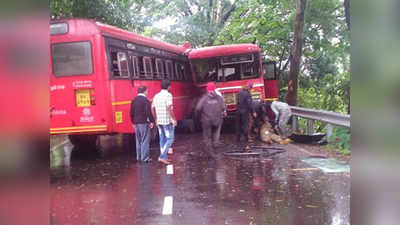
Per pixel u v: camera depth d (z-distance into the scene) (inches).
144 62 541.3
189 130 780.0
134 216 221.0
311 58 978.7
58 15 593.9
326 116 494.0
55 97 441.1
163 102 406.6
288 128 719.1
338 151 451.5
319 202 237.9
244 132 559.2
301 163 379.9
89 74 437.4
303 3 700.7
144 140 423.8
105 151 534.3
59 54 440.8
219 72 684.1
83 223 211.0
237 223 201.5
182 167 379.6
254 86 674.2
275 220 204.5
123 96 468.4
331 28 871.7
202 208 232.2
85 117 438.3
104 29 447.2
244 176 324.8
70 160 454.9
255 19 872.3
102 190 292.2
